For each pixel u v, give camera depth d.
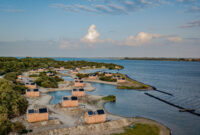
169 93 140.50
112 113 89.50
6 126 61.41
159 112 93.81
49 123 71.50
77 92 119.06
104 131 68.00
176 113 92.75
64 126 69.69
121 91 145.62
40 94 124.25
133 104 107.75
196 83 192.12
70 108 90.75
